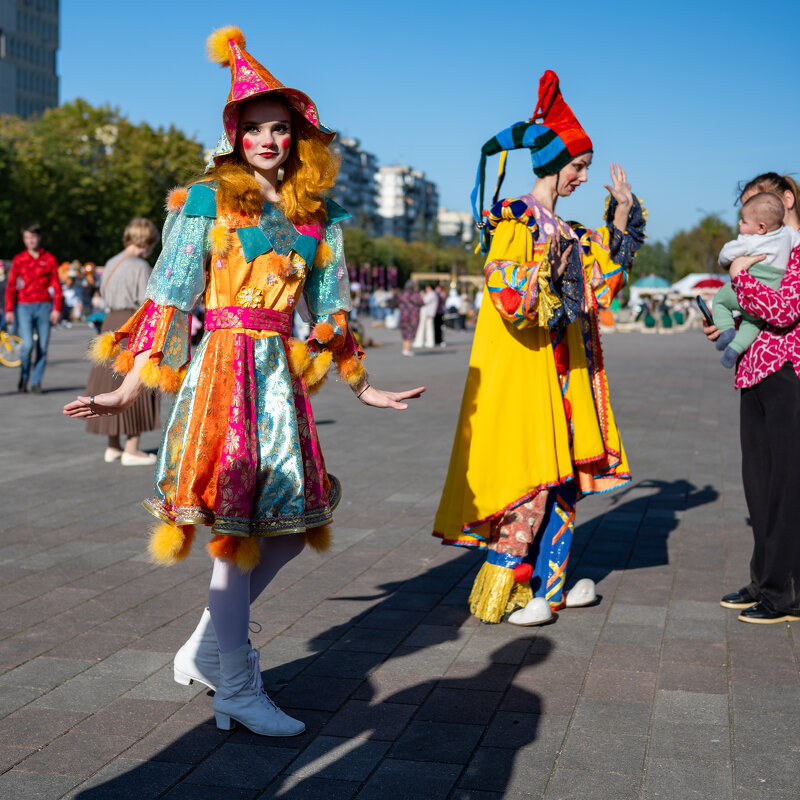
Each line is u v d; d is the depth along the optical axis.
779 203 4.29
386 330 39.97
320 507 3.30
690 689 3.61
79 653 3.95
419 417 11.56
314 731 3.28
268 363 3.24
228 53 3.33
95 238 57.72
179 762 3.05
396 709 3.45
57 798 2.82
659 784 2.90
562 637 4.18
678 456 8.82
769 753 3.09
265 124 3.24
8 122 57.19
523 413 4.20
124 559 5.32
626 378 17.47
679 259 95.62
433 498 6.95
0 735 3.22
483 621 4.37
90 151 57.09
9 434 9.79
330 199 3.50
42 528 5.98
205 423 3.15
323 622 4.36
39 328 13.34
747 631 4.25
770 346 4.31
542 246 4.23
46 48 123.44
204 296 3.35
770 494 4.34
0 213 52.81
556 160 4.25
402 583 4.95
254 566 3.18
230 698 3.24
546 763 3.04
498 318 4.24
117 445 8.35
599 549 5.62
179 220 3.25
